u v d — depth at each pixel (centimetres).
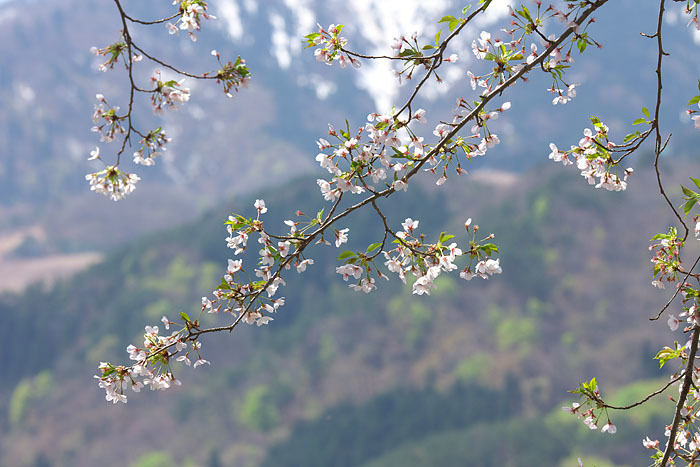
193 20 389
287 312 12788
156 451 10731
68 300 13500
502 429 9425
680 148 16000
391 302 12419
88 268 14238
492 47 417
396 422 10606
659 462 459
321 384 11462
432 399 10712
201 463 10506
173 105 384
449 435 9838
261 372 11750
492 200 14762
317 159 398
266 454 10606
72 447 10956
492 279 12675
